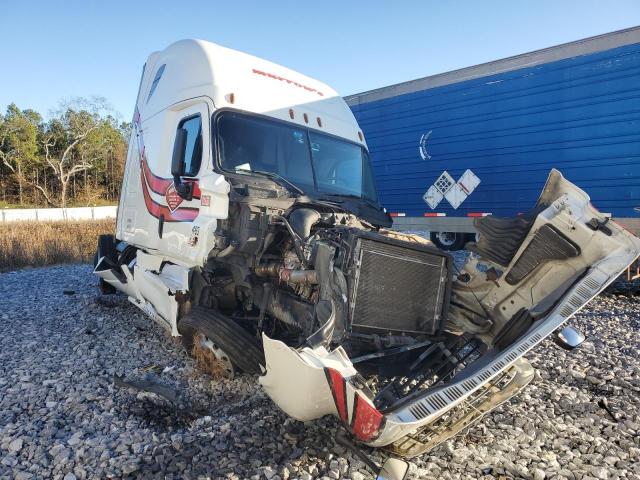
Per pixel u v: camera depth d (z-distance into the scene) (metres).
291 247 4.12
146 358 5.36
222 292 4.75
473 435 3.75
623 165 8.91
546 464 3.39
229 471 3.17
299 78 6.04
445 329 4.06
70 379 4.76
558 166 9.81
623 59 8.83
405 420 2.59
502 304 3.94
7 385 4.64
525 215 3.81
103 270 7.73
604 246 3.41
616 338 6.25
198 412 4.02
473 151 11.20
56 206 61.09
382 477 2.70
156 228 5.87
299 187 5.12
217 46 5.64
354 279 3.37
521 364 3.54
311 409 2.91
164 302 5.19
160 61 6.70
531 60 10.06
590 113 9.30
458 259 11.69
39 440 3.54
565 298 3.26
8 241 15.26
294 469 3.20
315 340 2.92
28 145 61.34
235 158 4.91
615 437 3.78
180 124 5.59
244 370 4.16
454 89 11.45
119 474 3.12
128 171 7.56
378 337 3.47
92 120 65.38
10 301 8.86
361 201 5.60
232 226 4.30
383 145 13.16
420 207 12.42
